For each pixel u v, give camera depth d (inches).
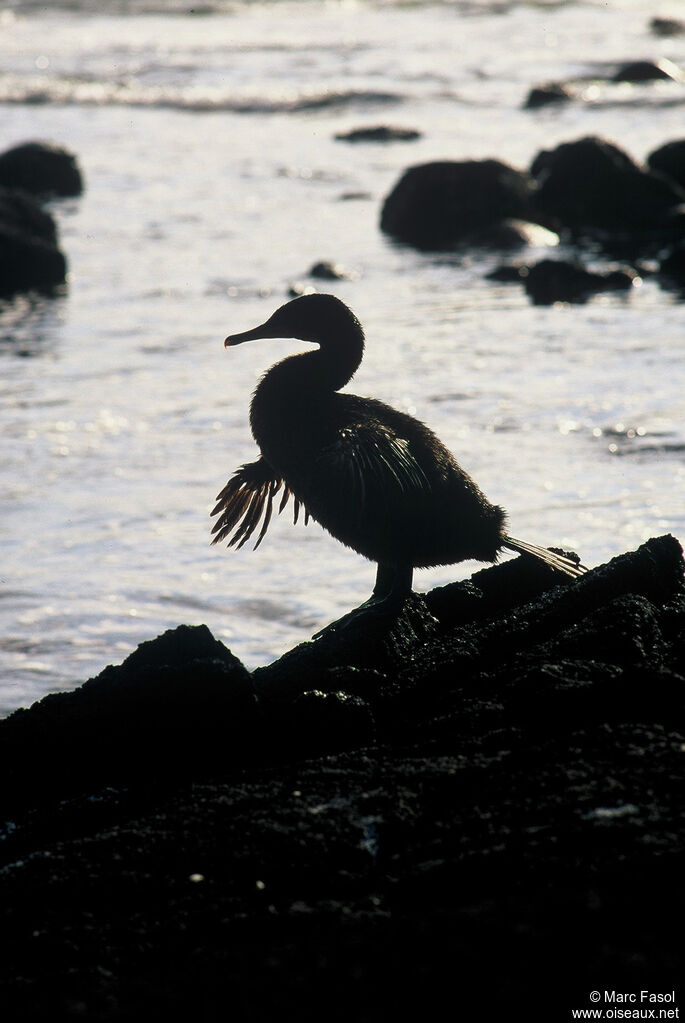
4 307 1020.5
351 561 565.0
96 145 1734.7
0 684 459.2
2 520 605.3
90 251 1202.0
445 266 1159.6
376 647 356.5
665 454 663.1
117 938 237.6
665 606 364.5
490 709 307.1
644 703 299.3
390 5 3021.7
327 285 1081.4
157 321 975.0
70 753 319.3
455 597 390.9
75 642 490.6
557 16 2854.3
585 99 1971.0
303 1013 194.5
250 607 518.0
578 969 194.4
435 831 252.5
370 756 295.9
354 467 352.5
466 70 2251.5
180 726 317.7
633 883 214.7
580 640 334.6
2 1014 213.3
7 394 796.6
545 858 230.1
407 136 1740.9
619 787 252.2
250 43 2586.1
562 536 561.9
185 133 1817.2
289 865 251.3
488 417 730.8
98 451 695.1
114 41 2652.6
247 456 685.3
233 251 1202.0
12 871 264.1
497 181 1299.2
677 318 952.9
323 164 1599.4
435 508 358.0
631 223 1327.5
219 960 215.9
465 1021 188.1
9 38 2701.8
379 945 207.6
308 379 384.2
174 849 261.1
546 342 894.4
